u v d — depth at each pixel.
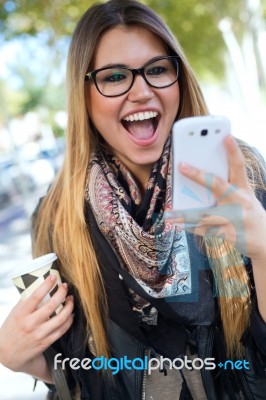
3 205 13.57
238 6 11.23
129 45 1.46
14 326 1.34
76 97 1.56
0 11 8.58
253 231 1.12
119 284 1.44
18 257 7.62
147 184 1.52
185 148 1.12
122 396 1.44
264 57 10.93
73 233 1.51
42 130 17.89
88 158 1.60
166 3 10.70
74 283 1.50
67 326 1.40
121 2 1.51
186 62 1.57
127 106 1.49
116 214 1.47
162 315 1.44
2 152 16.55
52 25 9.12
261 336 1.28
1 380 3.56
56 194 1.68
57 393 1.47
